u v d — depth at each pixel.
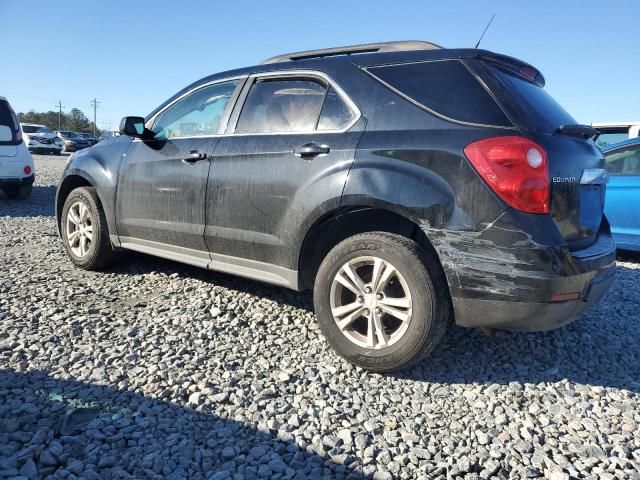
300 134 3.51
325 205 3.24
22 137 10.34
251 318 3.99
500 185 2.76
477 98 2.99
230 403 2.81
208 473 2.24
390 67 3.33
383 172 3.05
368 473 2.29
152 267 5.28
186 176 4.09
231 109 4.01
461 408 2.87
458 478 2.29
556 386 3.14
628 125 9.45
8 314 3.88
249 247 3.73
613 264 3.32
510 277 2.76
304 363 3.31
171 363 3.23
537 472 2.34
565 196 2.92
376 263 3.11
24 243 6.41
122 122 4.41
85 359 3.23
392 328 3.33
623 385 3.22
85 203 5.01
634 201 6.60
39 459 2.26
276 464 2.30
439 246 2.90
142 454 2.34
